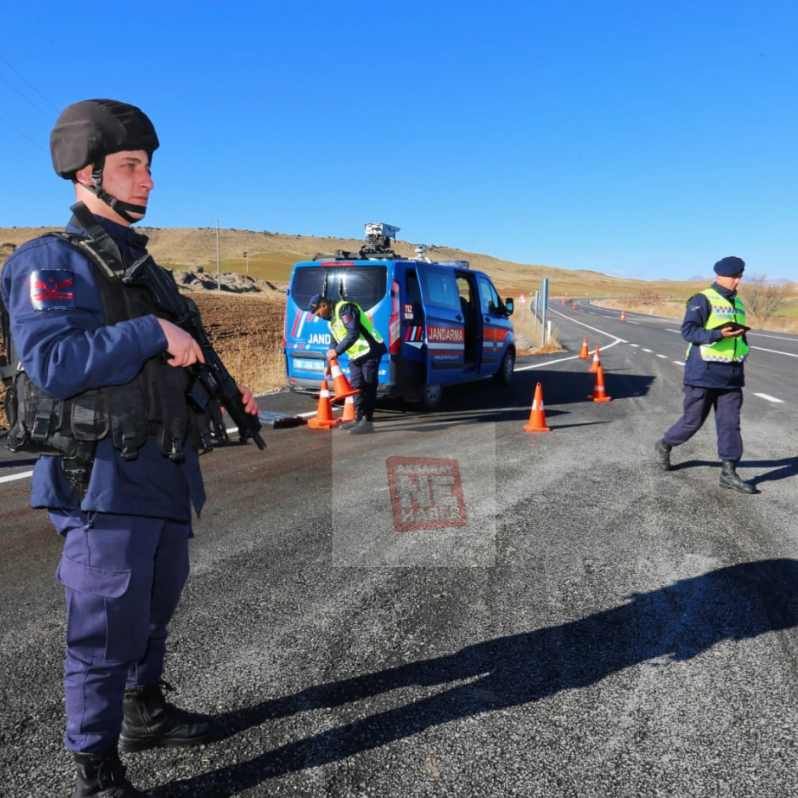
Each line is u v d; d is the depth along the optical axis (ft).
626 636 10.36
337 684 8.95
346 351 27.30
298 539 14.47
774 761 7.51
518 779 7.16
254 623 10.65
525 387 42.80
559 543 14.38
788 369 52.95
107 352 5.57
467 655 9.73
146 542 6.31
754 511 16.99
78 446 5.82
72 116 5.96
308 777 7.15
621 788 7.04
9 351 6.07
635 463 22.04
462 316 35.45
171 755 7.49
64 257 5.76
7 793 6.91
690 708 8.50
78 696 6.25
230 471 20.52
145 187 6.28
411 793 6.93
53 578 12.49
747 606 11.48
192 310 6.79
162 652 7.45
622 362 60.70
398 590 11.78
